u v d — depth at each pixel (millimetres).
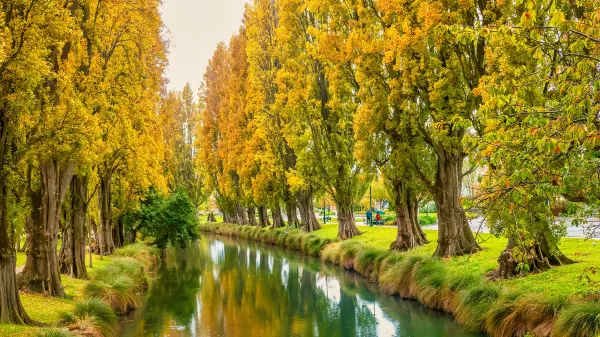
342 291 22156
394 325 15805
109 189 31938
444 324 15258
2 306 12117
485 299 14164
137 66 22844
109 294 18016
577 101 6305
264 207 59750
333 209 96875
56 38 12836
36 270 16703
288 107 33500
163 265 34156
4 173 12148
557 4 11102
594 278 13352
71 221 21438
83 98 16469
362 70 20766
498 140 7586
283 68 34594
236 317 18141
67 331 11531
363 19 21953
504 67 11969
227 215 80188
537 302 12039
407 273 19547
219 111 60406
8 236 12500
